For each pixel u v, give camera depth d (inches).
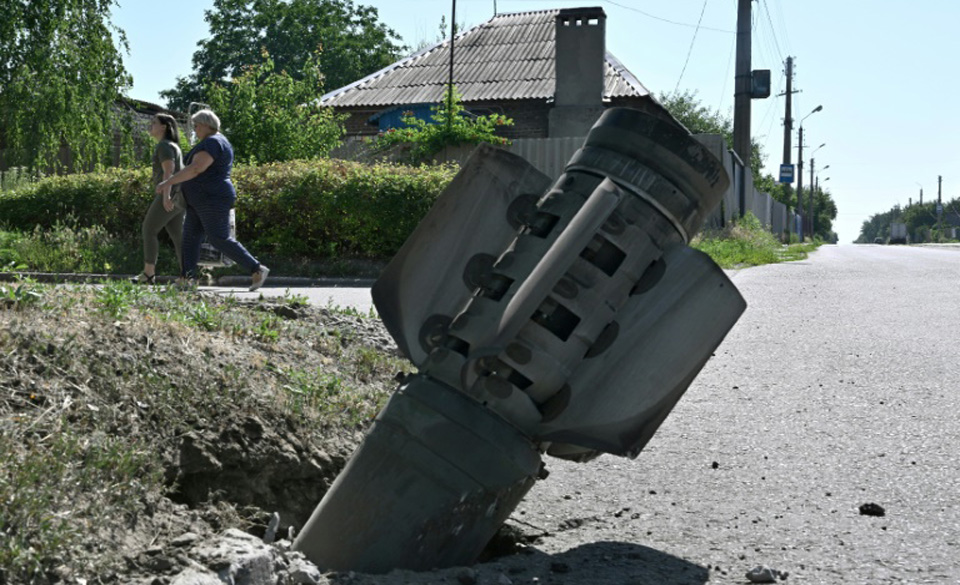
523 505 152.4
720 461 179.2
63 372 133.0
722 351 313.6
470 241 129.3
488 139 912.9
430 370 119.2
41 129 1004.6
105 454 116.9
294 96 932.0
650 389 118.5
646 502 154.6
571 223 117.6
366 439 118.2
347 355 209.9
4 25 982.4
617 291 119.2
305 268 596.4
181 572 98.3
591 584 117.9
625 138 124.1
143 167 695.1
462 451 114.0
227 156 343.3
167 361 151.9
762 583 119.2
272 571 103.7
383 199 606.5
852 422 209.9
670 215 123.0
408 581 109.0
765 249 1096.2
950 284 624.1
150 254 365.4
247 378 159.6
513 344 115.9
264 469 142.7
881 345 326.6
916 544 132.6
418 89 1213.1
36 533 97.5
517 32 1309.1
